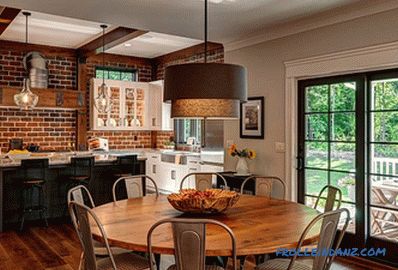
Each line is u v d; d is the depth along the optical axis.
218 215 2.75
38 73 7.07
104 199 5.87
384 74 3.90
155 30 4.90
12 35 6.60
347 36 4.10
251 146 5.34
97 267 2.42
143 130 8.62
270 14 4.20
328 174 4.43
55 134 7.70
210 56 7.20
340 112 4.30
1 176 5.00
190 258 1.95
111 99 8.05
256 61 5.25
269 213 2.82
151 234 2.06
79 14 4.20
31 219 5.37
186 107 2.90
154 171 8.11
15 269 3.66
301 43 4.61
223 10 4.06
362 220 4.05
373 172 4.00
